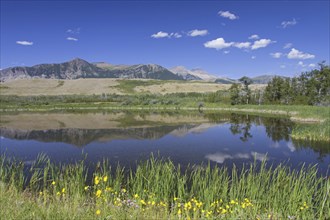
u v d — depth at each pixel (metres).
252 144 26.77
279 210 8.96
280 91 81.44
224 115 59.84
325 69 71.81
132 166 18.34
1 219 5.68
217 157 21.34
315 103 72.56
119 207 7.27
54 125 42.47
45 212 6.17
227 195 10.96
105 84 185.75
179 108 82.62
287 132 33.94
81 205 7.73
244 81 89.06
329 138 27.95
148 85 186.88
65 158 20.83
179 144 26.91
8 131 36.34
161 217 7.06
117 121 48.03
